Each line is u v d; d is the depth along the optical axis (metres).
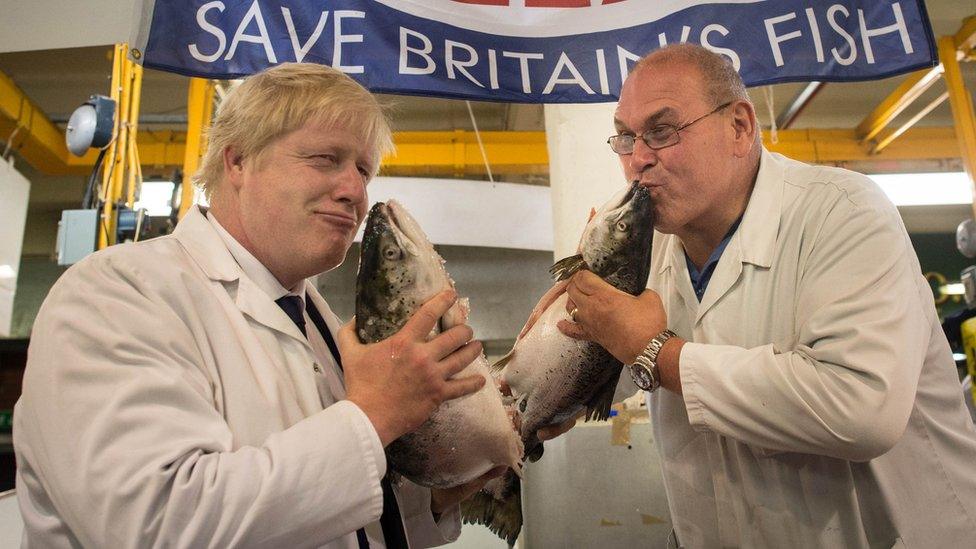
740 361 1.31
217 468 0.94
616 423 2.40
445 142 6.05
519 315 5.20
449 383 1.15
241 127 1.29
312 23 2.06
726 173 1.55
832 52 2.15
